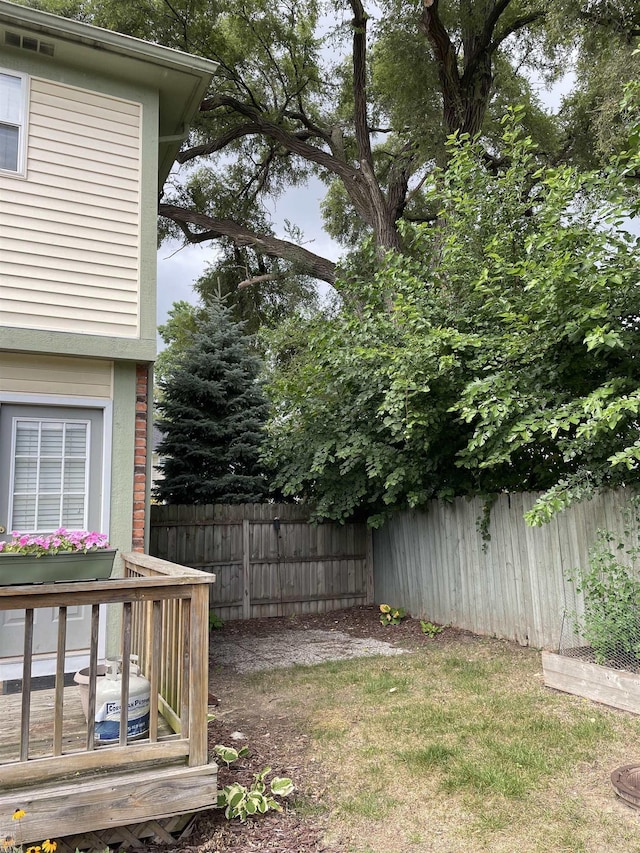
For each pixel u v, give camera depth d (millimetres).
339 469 8641
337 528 10031
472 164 7336
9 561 3754
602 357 5953
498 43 13750
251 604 9289
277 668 6434
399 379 6438
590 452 5852
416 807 3309
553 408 5938
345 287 8742
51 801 2764
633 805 3188
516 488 7652
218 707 5141
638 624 4809
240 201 19422
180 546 8898
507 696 5098
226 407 11102
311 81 17000
